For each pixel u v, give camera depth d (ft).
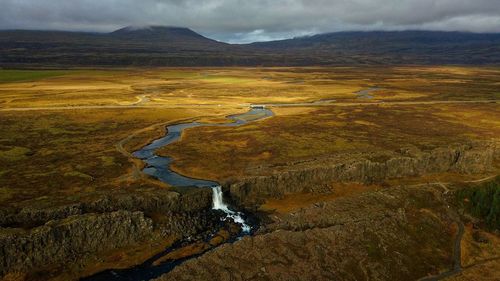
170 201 327.88
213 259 248.93
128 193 336.08
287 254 256.11
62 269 250.16
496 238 296.30
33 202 311.88
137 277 248.32
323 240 271.69
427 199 337.52
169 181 394.73
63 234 261.24
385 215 307.37
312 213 313.73
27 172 398.01
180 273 235.61
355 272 250.57
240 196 364.79
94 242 270.46
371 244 273.54
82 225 269.64
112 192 339.36
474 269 261.03
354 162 407.85
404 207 323.78
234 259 249.55
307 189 382.42
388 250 271.69
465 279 250.16
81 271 250.98
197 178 403.95
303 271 244.01
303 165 406.00
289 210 347.15
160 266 260.01
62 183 369.30
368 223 292.61
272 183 375.86
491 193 330.75
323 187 385.29
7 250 243.60
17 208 298.76
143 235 287.28
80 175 392.88
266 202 361.51
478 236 297.33
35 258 249.14
